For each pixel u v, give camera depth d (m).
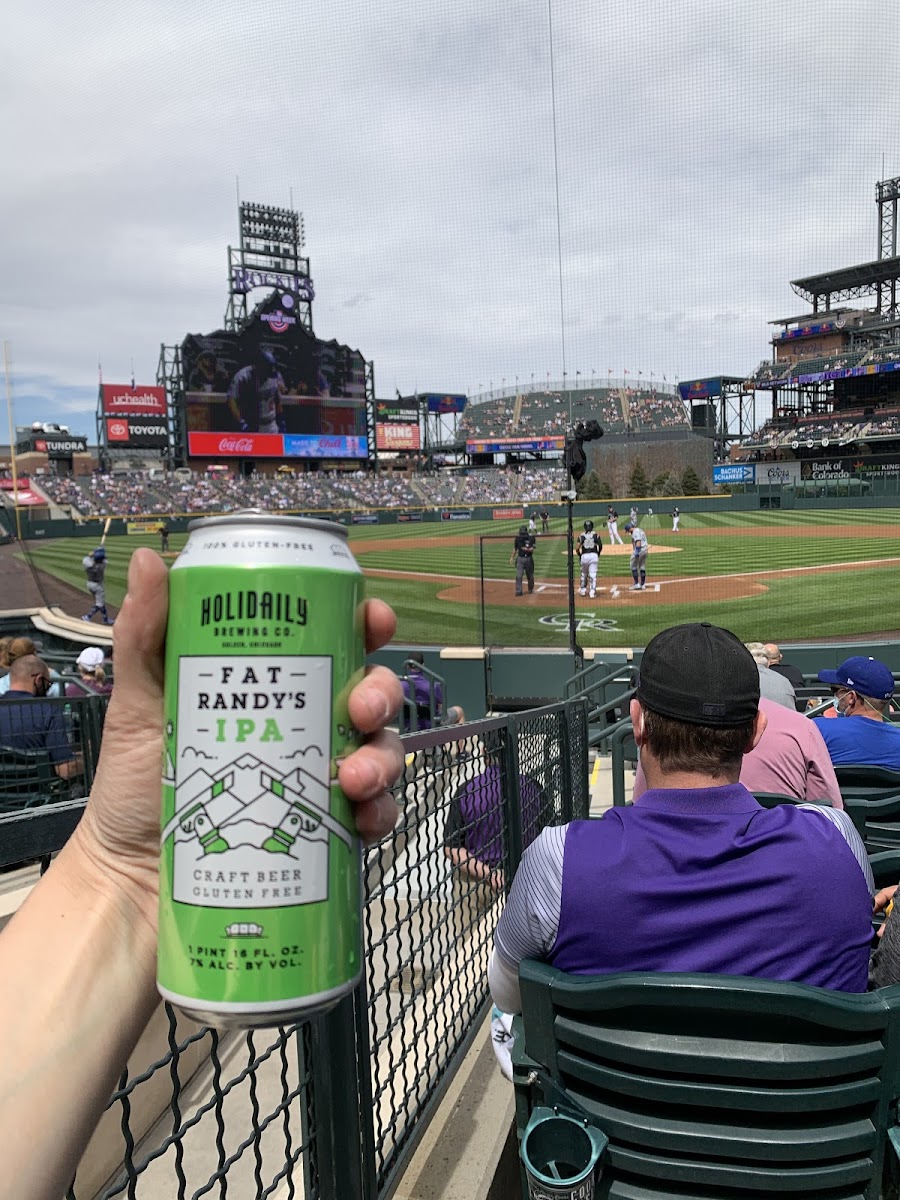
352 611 0.71
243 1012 0.63
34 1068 0.64
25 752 4.59
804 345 70.88
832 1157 1.21
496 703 9.63
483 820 2.38
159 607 0.71
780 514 37.44
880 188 67.38
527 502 60.75
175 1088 0.98
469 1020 2.37
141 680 0.74
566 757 3.97
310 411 62.38
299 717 0.65
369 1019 1.64
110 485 52.94
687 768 1.43
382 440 83.44
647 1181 1.28
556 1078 1.36
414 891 2.43
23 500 49.00
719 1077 1.22
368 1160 1.51
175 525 43.78
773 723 2.73
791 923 1.29
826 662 10.28
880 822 2.81
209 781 0.64
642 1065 1.24
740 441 76.50
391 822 0.75
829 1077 1.20
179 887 0.65
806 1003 1.14
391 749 0.73
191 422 58.38
